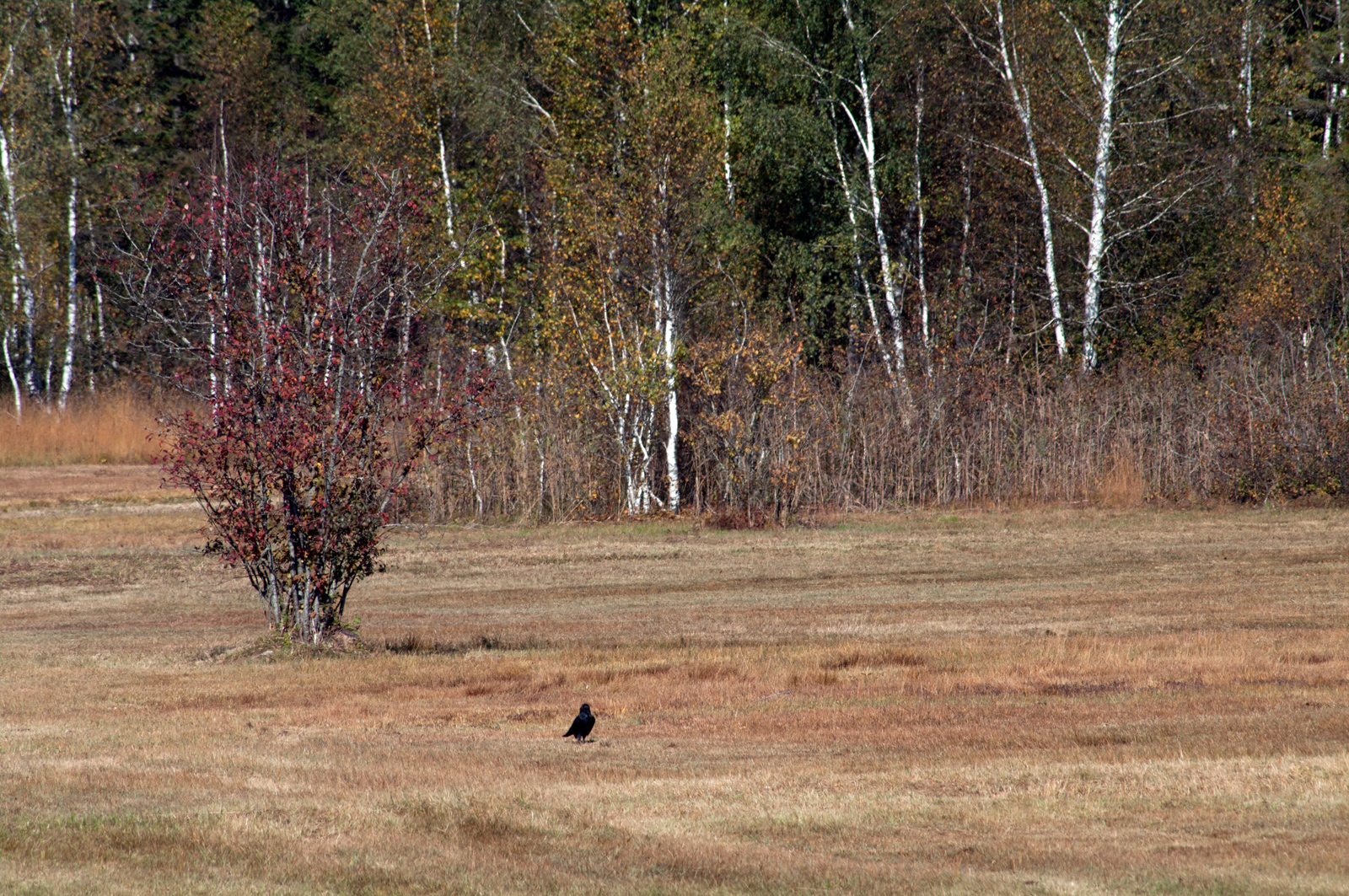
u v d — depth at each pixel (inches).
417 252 2847.0
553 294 4025.6
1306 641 1827.0
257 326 1969.7
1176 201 4517.7
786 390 3922.2
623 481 3983.8
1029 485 3991.1
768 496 3769.7
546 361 4069.9
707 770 1186.6
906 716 1418.6
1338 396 3848.4
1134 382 4168.3
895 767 1182.3
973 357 4311.0
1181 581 2541.8
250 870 863.7
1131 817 989.2
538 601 2534.5
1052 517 3649.1
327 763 1213.7
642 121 3914.9
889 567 2866.6
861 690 1585.9
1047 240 4468.5
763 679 1673.2
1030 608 2265.0
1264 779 1083.3
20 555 3085.6
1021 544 3157.0
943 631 2039.9
